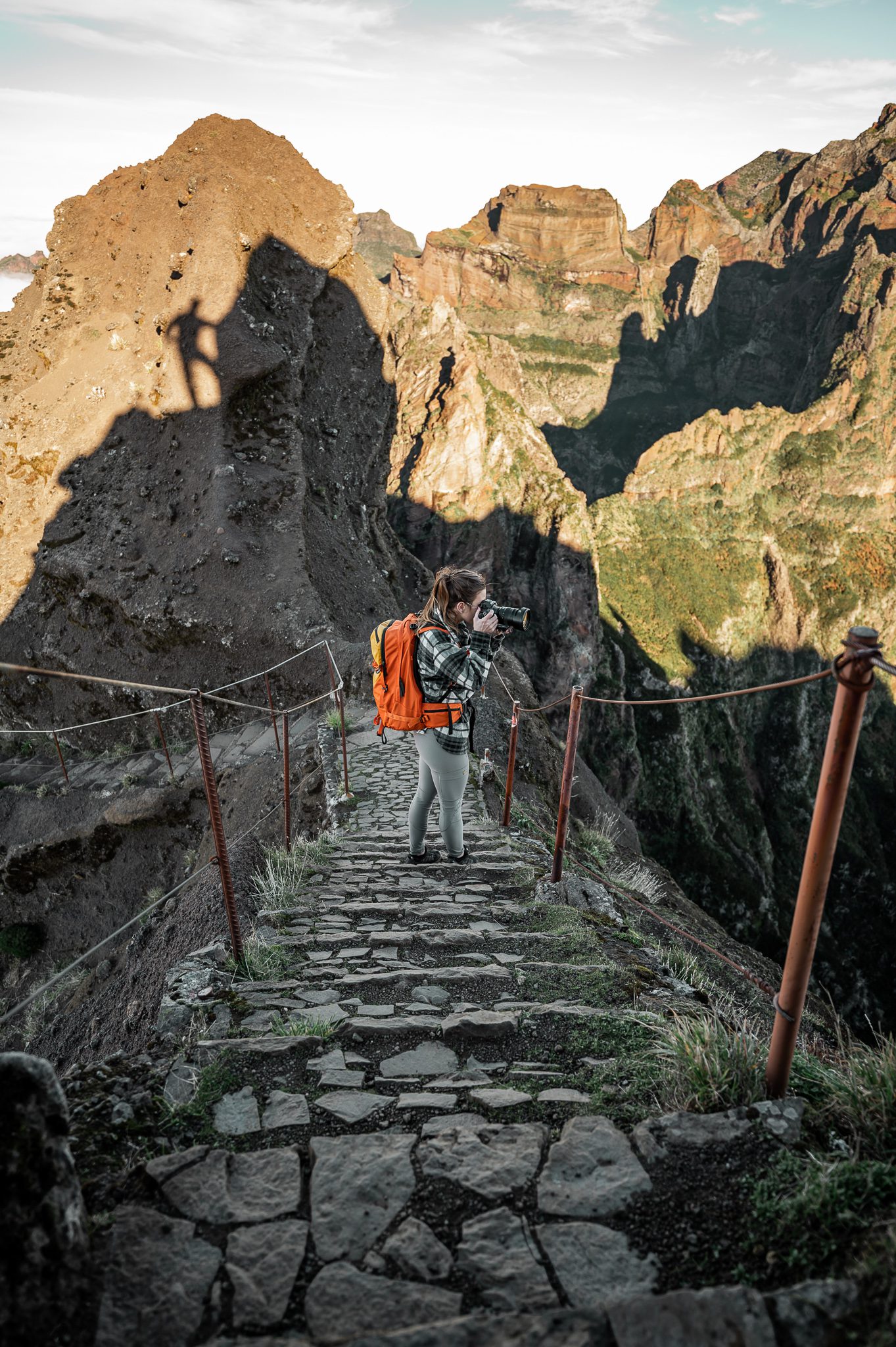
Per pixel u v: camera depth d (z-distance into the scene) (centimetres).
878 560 14400
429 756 468
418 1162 193
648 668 11869
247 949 368
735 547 14388
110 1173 191
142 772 1667
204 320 1975
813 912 200
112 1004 704
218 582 1791
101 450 2048
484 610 402
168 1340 143
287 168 2323
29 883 1633
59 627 1991
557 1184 185
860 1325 137
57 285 2241
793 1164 184
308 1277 158
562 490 6838
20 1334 140
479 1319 139
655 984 336
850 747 188
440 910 448
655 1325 137
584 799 1750
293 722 1608
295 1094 233
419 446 6819
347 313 2416
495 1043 271
